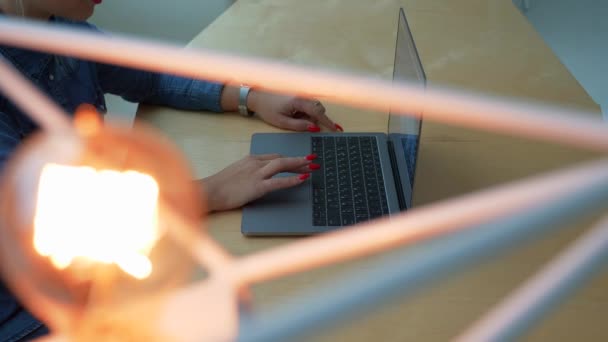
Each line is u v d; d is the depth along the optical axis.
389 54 1.07
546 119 0.09
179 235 0.49
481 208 0.07
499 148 0.83
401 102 0.11
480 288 0.59
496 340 0.08
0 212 0.35
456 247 0.07
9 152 0.62
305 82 0.12
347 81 0.11
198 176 0.79
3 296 0.58
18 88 0.25
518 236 0.07
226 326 0.09
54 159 0.34
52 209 0.34
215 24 1.18
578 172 0.07
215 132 0.89
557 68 1.02
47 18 0.81
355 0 1.27
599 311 0.56
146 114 0.94
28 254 0.37
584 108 0.91
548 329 0.55
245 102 0.91
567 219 0.07
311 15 1.21
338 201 0.72
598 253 0.08
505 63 1.04
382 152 0.81
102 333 0.39
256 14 1.22
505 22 1.18
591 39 1.68
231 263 0.13
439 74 1.00
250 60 0.12
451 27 1.16
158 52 0.13
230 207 0.71
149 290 0.49
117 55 0.13
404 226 0.08
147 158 0.52
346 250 0.09
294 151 0.82
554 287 0.08
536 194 0.07
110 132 0.50
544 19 1.73
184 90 0.92
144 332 0.36
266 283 0.59
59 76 0.85
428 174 0.78
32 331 0.61
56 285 0.40
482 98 0.10
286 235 0.68
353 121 0.90
